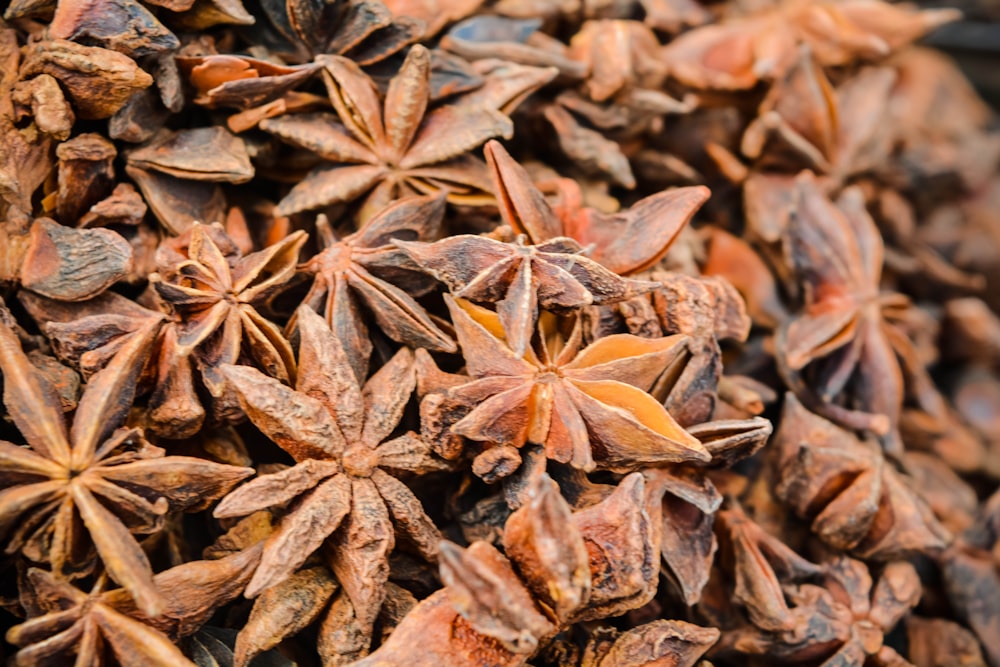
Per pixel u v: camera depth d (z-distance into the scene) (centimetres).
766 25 23
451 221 20
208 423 18
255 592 17
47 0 19
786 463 20
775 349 22
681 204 19
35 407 17
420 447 18
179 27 19
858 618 20
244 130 20
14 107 18
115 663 17
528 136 22
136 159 19
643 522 17
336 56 20
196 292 18
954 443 24
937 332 25
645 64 22
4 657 17
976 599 21
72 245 18
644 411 18
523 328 17
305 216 20
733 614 20
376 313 19
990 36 29
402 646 17
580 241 20
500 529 18
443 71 20
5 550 17
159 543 18
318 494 17
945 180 25
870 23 24
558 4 22
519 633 16
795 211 22
